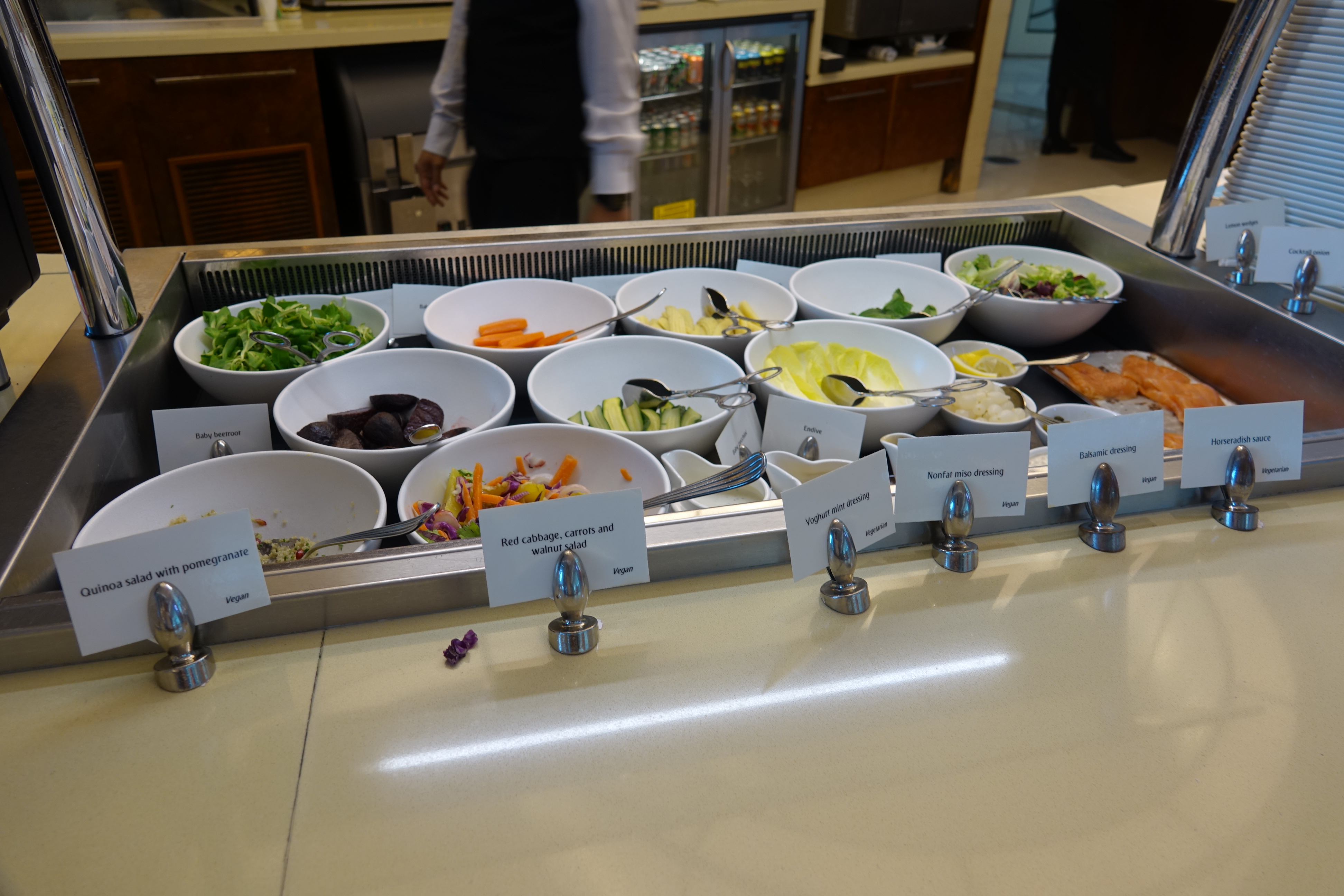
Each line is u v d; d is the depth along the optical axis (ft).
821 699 2.22
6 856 1.78
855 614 2.48
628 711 2.16
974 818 1.92
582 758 2.04
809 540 2.46
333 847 1.82
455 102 5.93
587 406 3.91
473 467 3.24
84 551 2.04
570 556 2.28
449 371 3.78
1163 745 2.12
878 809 1.94
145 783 1.94
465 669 2.26
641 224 4.64
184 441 3.22
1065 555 2.76
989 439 2.62
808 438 3.40
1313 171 4.12
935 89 13.21
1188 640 2.45
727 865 1.81
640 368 3.98
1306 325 3.60
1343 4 3.86
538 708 2.16
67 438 2.74
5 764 1.97
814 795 1.96
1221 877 1.81
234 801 1.91
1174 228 4.28
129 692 2.16
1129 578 2.68
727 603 2.52
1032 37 16.85
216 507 3.00
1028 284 4.53
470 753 2.04
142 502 2.84
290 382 3.58
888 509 2.61
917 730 2.14
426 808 1.91
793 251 4.76
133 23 8.04
